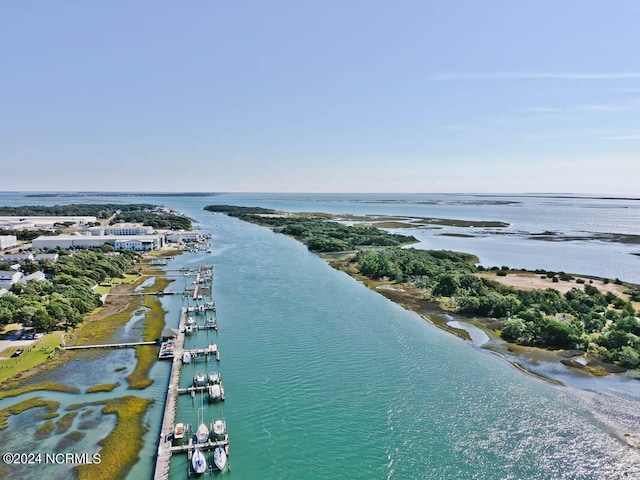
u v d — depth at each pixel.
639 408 59.06
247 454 50.47
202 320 95.38
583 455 49.62
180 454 50.53
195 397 62.53
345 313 100.62
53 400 61.25
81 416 57.47
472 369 71.06
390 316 98.62
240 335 86.31
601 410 58.56
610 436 52.88
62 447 50.88
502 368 71.50
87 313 100.94
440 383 66.38
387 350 78.81
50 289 104.38
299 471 47.72
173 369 70.12
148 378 68.56
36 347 78.69
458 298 106.44
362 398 62.09
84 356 76.50
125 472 47.31
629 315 92.75
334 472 47.50
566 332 80.50
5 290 103.38
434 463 48.66
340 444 52.12
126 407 59.78
